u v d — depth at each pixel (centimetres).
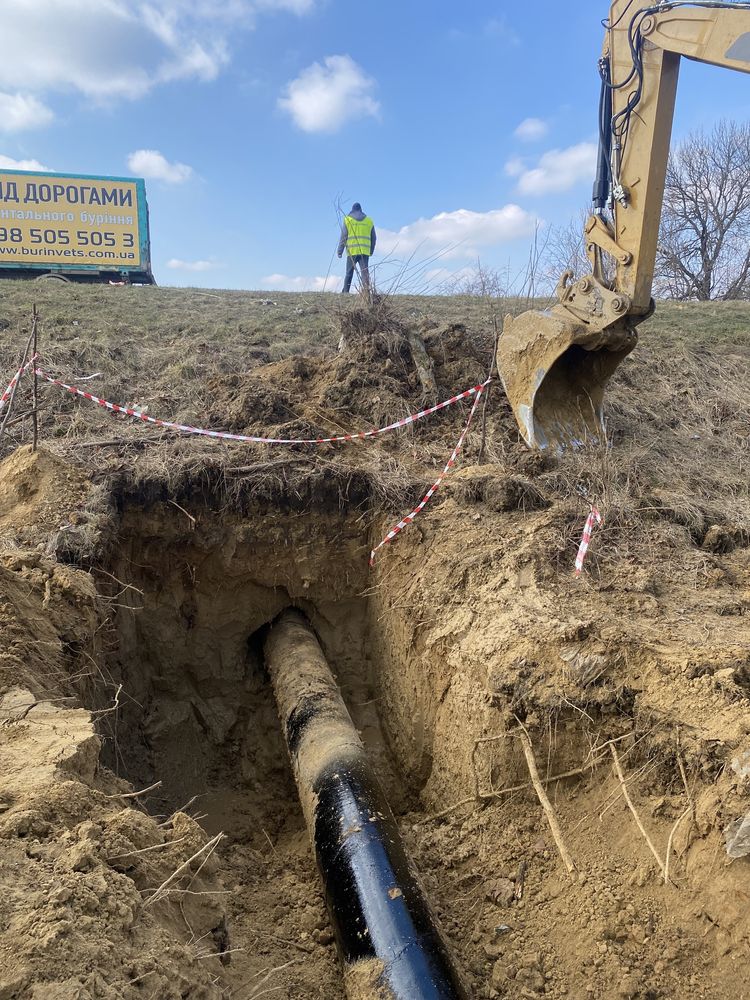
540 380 705
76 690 456
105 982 233
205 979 275
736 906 343
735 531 648
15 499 626
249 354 1063
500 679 465
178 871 307
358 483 714
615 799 414
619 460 770
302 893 480
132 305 1412
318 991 390
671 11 564
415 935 362
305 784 500
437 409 855
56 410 834
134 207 2139
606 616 492
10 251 2078
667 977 352
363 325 982
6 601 446
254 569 698
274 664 657
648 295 665
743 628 480
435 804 552
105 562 600
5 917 241
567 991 371
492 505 663
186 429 752
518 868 434
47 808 299
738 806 352
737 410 1026
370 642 715
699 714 396
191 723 674
